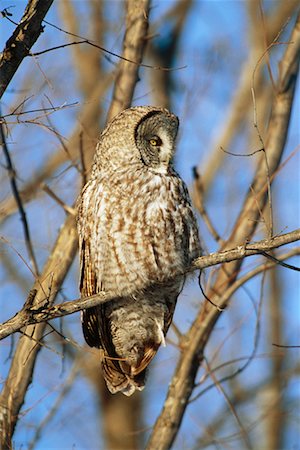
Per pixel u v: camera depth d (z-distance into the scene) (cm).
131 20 1259
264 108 1961
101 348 1106
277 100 1285
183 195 1060
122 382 1117
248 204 1245
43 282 1146
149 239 1038
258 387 1745
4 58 831
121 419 1875
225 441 1402
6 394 1127
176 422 1241
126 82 1248
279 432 1770
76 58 1839
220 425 1678
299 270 874
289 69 1294
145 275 1048
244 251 877
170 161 1067
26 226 1180
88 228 1061
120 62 1254
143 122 1066
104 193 1045
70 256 1170
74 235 1175
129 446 1864
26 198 1480
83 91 1817
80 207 1078
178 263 1052
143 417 1898
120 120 1074
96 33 1859
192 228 1062
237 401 1725
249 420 1709
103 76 1839
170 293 1087
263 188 1200
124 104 1243
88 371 1673
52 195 1206
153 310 1098
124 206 1036
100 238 1045
